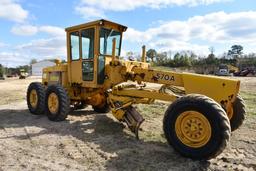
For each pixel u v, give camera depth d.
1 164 4.82
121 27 8.38
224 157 5.02
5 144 5.94
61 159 5.03
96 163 4.82
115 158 5.04
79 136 6.48
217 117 4.61
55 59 9.57
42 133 6.79
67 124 7.66
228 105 5.33
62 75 9.00
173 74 6.16
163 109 10.03
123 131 6.86
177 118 5.05
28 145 5.86
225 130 4.58
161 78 6.40
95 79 7.88
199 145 4.81
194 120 4.88
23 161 4.95
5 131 7.10
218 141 4.59
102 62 7.95
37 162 4.89
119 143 5.91
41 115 9.17
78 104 9.24
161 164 4.73
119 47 8.57
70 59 8.73
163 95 6.09
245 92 16.41
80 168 4.62
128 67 7.31
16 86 26.27
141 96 6.40
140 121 6.17
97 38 7.80
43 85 9.46
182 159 4.93
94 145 5.79
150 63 8.12
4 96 16.27
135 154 5.22
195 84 5.69
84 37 8.20
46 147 5.71
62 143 5.95
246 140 6.14
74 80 8.66
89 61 8.08
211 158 4.77
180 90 6.17
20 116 9.12
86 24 8.01
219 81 5.40
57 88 7.99
